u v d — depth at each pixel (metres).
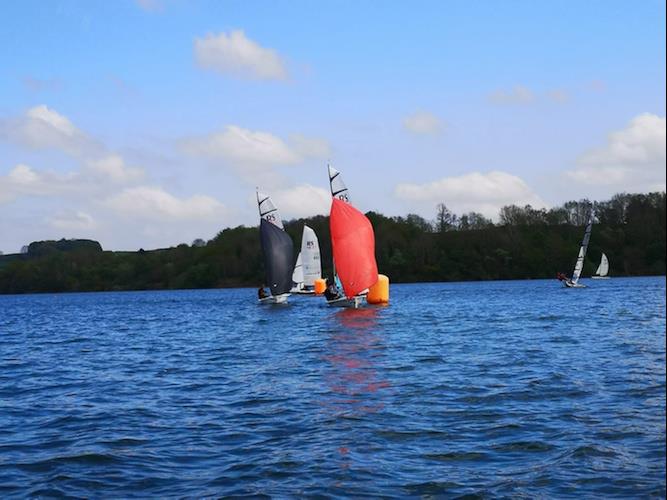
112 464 10.59
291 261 55.62
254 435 12.09
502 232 129.75
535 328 31.81
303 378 18.23
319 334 31.20
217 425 12.98
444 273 127.06
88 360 24.80
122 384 18.56
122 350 28.14
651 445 10.59
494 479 9.36
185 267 138.62
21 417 14.33
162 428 12.90
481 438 11.38
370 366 20.09
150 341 32.09
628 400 13.90
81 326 45.91
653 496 8.49
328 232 126.12
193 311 59.25
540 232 129.38
